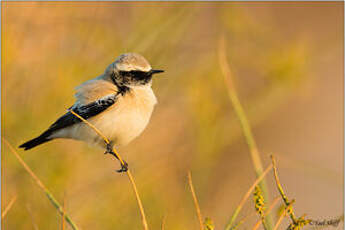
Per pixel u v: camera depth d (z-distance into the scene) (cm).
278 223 677
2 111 1384
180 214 1450
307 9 2316
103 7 1664
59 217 1383
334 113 2264
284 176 1950
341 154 2098
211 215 1628
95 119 1067
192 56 1812
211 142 1709
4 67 1442
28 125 1427
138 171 1592
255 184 723
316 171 1443
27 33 1562
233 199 1770
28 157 1409
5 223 1322
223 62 1077
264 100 1836
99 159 1557
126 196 1502
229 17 1759
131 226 1436
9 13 1519
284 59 1786
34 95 1480
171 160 1653
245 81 1983
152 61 1669
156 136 1747
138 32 1625
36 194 1382
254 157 909
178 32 1683
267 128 2188
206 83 1755
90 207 1445
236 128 1764
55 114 1450
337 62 2367
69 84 1506
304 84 1836
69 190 1433
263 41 1816
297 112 2236
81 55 1562
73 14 1614
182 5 1662
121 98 1069
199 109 1703
